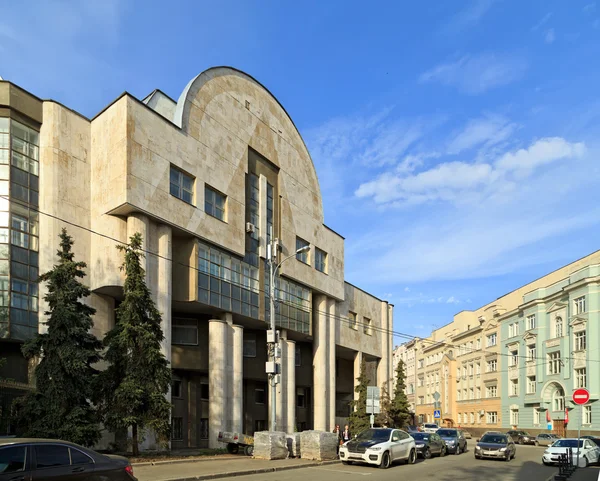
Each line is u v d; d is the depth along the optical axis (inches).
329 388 1900.8
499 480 750.5
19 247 1019.9
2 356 999.6
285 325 1633.9
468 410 3159.5
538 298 2428.6
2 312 978.1
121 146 1102.4
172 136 1221.1
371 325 2342.5
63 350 799.7
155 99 1450.5
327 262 1932.8
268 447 929.5
